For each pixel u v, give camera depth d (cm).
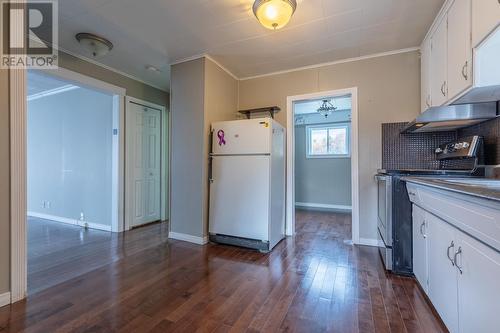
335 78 329
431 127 254
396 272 223
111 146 380
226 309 170
